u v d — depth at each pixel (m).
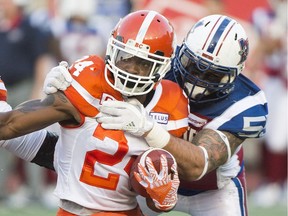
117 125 12.79
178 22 26.72
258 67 27.47
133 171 12.88
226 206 15.24
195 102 14.25
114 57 12.90
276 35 27.42
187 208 15.63
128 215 13.45
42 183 25.02
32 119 12.66
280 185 28.06
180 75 14.34
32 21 24.36
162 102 13.45
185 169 13.38
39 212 23.00
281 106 27.70
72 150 13.10
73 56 25.72
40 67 24.41
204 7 26.58
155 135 12.97
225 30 14.05
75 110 12.82
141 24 12.95
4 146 13.88
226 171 15.09
